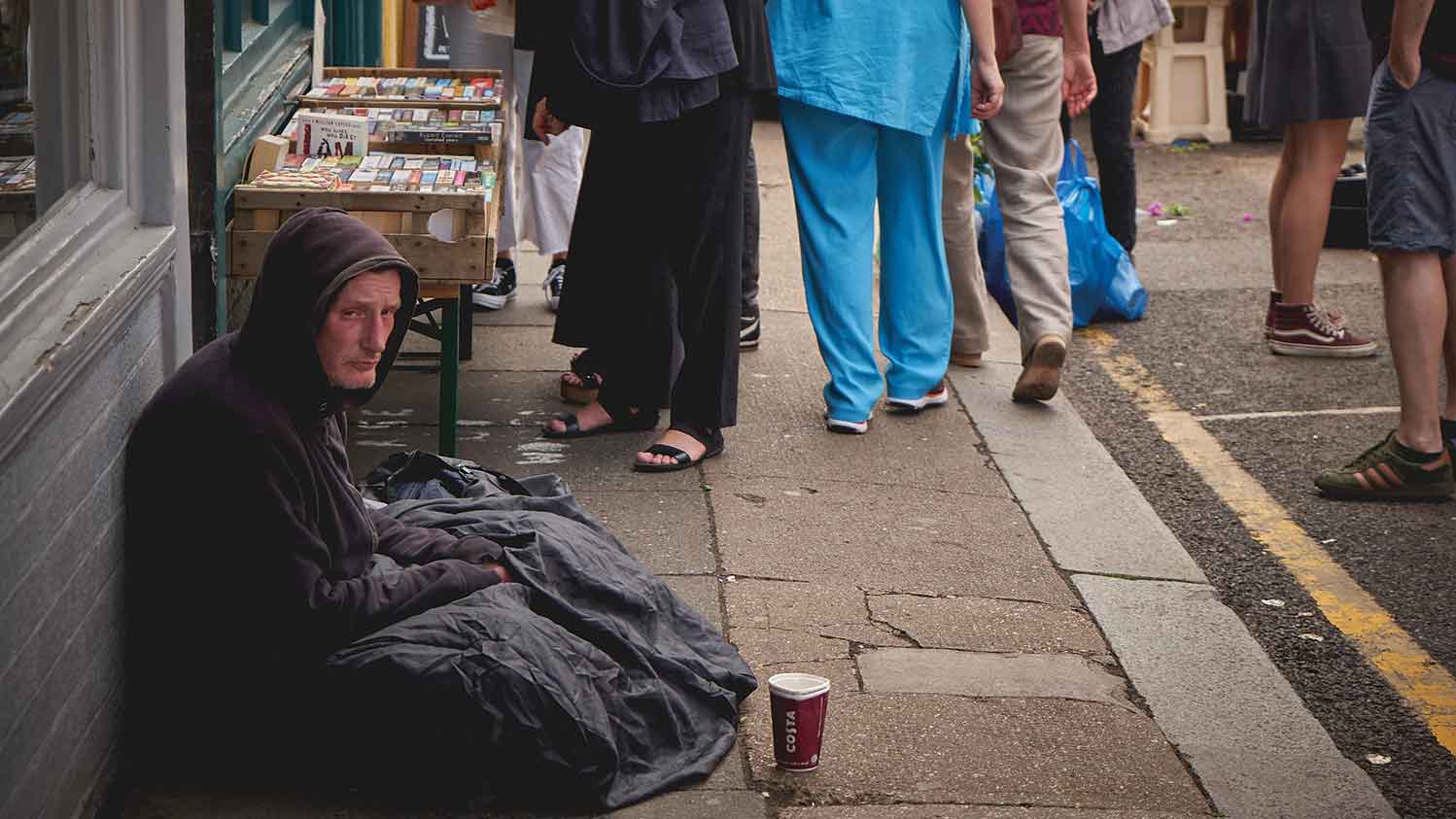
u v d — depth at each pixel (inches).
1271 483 207.5
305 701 115.1
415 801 117.5
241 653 114.3
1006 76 218.5
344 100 209.3
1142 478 208.8
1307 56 243.0
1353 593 174.2
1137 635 155.5
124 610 115.7
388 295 112.3
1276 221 263.4
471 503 141.7
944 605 158.7
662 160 182.7
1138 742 133.7
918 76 196.9
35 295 100.2
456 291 173.6
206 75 146.0
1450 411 206.1
